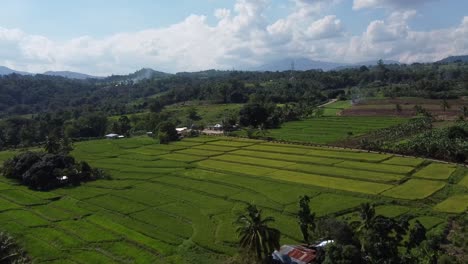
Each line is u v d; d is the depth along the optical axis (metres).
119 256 75.94
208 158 152.62
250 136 190.88
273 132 198.38
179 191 114.31
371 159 134.12
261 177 122.44
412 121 186.88
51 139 152.25
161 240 82.06
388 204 94.50
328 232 70.69
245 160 145.88
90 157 164.00
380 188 104.75
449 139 137.50
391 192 100.81
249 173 128.00
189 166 141.62
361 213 69.00
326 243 67.88
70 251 78.50
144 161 153.12
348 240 65.94
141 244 80.31
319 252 66.44
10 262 71.00
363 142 155.38
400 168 121.12
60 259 75.06
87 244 81.44
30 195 115.69
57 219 95.62
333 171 123.88
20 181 130.25
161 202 105.56
